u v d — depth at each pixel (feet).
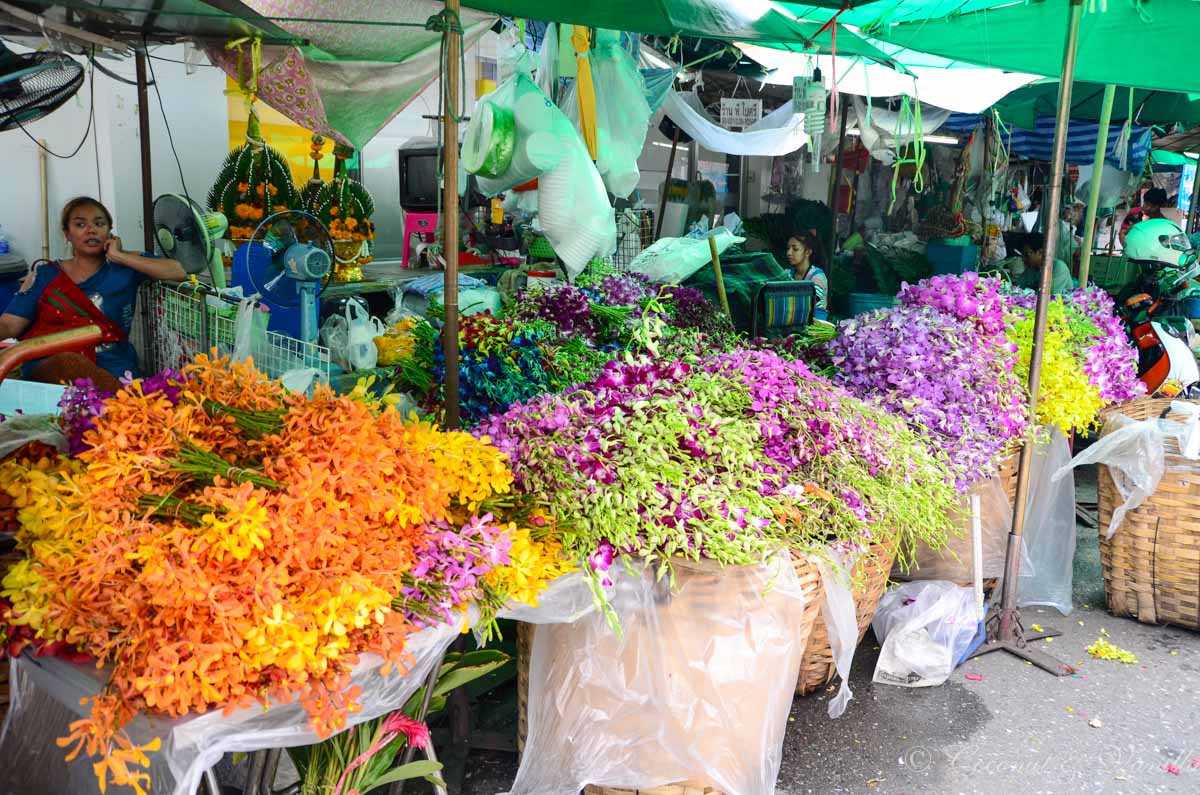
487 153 12.86
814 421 8.87
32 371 10.19
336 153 17.11
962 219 28.78
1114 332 14.66
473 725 9.88
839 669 9.11
